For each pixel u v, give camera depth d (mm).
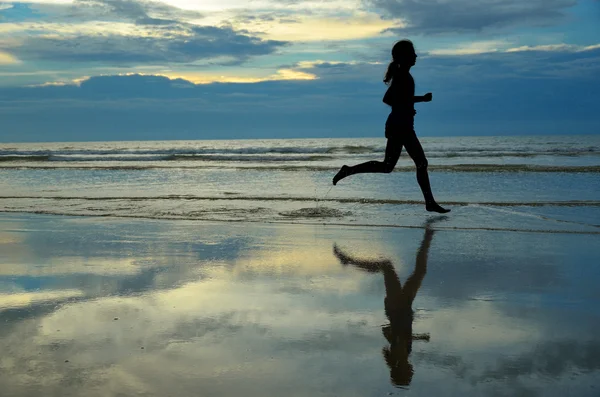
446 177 12445
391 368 2426
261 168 16609
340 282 3973
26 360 2518
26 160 23172
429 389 2219
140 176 14164
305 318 3127
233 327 2963
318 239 5750
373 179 12297
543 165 15656
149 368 2422
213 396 2154
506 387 2232
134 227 6570
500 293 3664
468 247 5277
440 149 28188
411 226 6516
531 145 35062
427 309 3307
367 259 4770
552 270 4320
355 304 3412
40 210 8133
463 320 3092
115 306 3367
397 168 14781
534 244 5402
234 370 2398
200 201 8906
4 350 2643
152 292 3689
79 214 7699
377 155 24062
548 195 9242
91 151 31234
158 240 5703
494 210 7645
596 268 4367
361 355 2568
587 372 2365
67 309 3311
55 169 16969
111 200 9172
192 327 2967
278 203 8570
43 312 3254
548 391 2193
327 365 2457
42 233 6207
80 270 4359
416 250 5160
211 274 4211
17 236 6023
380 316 3166
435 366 2445
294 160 21438
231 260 4727
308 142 69375
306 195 9578
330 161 20484
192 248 5270
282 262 4648
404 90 6859
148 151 30719
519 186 10641
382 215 7336
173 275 4176
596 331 2891
